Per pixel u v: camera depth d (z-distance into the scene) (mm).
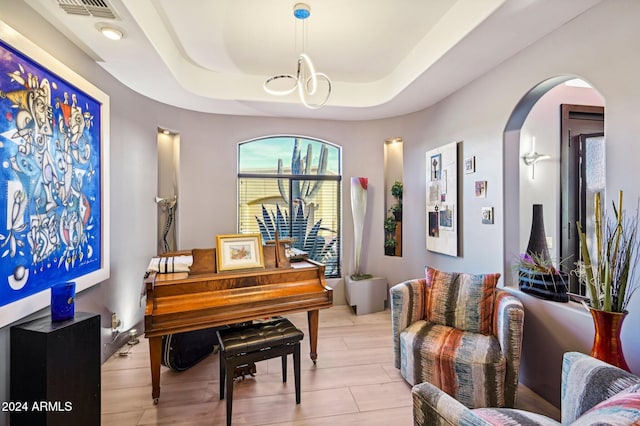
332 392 2271
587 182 2844
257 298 2336
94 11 1871
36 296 1790
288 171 4352
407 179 4074
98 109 2482
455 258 3199
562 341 1991
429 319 2496
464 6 2158
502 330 2023
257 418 1989
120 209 2885
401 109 3824
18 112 1677
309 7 2275
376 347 3012
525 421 1356
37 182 1817
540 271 2205
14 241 1646
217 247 2418
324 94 3691
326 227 4422
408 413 2041
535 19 1952
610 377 1195
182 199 3852
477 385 1939
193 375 2508
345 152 4367
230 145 4098
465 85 3033
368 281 3994
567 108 2906
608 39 1736
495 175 2629
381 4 2258
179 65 2994
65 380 1604
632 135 1620
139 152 3209
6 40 1590
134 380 2420
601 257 1583
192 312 2111
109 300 2715
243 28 2588
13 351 1559
